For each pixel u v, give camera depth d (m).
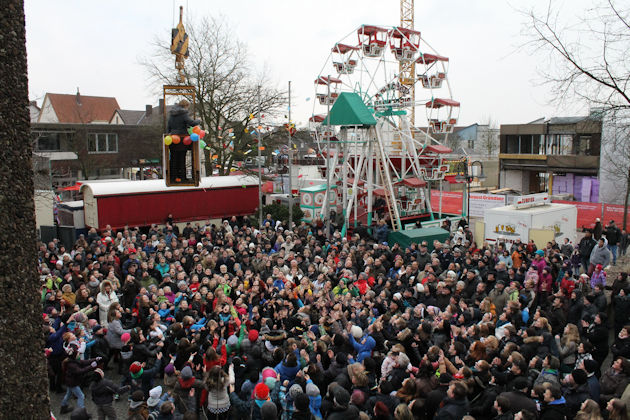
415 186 28.78
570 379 7.95
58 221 25.86
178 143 7.10
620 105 12.03
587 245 17.66
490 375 8.03
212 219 28.42
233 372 9.14
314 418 7.80
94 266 14.94
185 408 8.43
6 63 3.11
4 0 3.09
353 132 30.20
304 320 11.09
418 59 32.22
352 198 28.92
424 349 9.96
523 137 44.66
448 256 16.42
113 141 45.28
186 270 16.58
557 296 12.00
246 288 13.65
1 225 3.11
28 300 3.24
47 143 41.38
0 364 3.12
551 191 42.72
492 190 45.19
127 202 25.38
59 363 10.81
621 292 11.97
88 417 7.51
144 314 11.96
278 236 19.83
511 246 18.41
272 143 34.47
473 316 11.15
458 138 76.06
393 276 15.09
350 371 8.61
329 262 15.55
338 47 32.28
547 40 12.01
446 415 7.09
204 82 33.16
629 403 7.49
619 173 29.70
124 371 10.59
